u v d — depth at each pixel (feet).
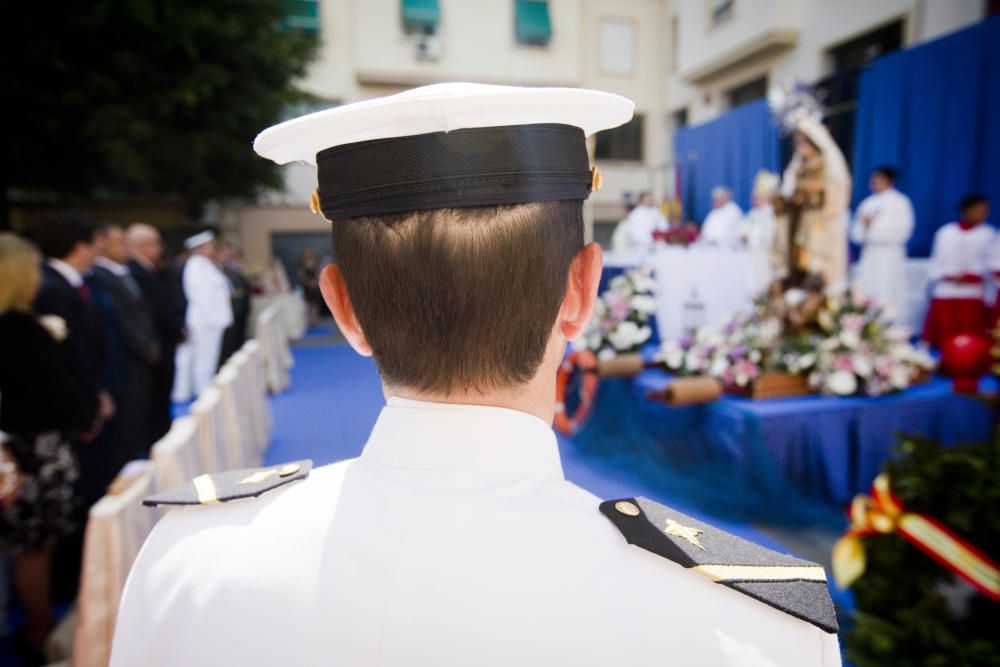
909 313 19.84
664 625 1.26
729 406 10.03
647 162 45.47
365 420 14.90
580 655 1.22
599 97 1.42
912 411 10.30
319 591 1.32
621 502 1.52
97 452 9.77
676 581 1.32
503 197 1.37
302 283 39.86
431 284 1.38
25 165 31.12
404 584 1.28
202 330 19.52
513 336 1.41
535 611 1.24
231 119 34.01
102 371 9.71
